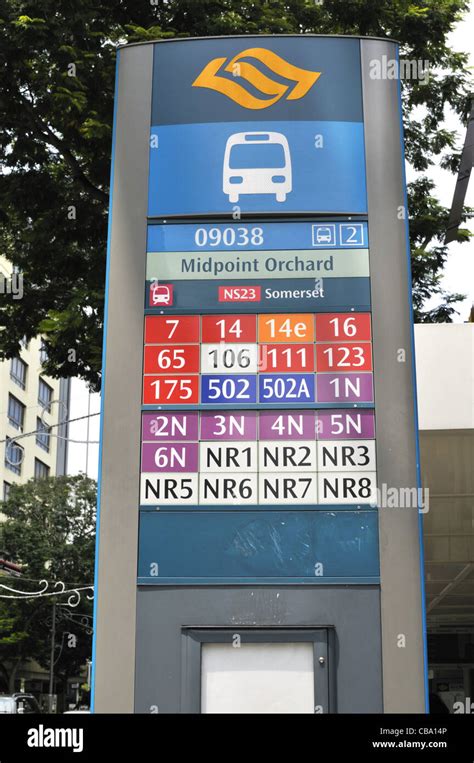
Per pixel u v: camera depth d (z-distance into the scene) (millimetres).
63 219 14156
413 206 15773
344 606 6938
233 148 7918
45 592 41562
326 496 7156
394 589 6953
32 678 55312
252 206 7785
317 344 7477
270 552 7066
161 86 8094
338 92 8008
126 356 7516
